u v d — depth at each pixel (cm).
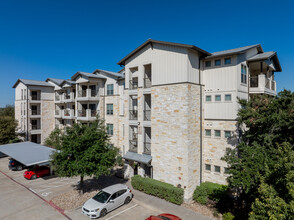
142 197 1666
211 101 1758
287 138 1327
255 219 831
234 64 1645
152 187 1673
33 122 3803
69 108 3622
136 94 1973
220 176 1695
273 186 862
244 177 1112
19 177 2217
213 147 1738
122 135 2520
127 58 2025
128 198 1570
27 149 2602
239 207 1483
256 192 1084
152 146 1817
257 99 1428
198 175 1708
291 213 739
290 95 1345
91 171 1573
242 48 1878
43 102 3744
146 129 2011
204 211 1438
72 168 1516
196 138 1686
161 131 1748
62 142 1605
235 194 1598
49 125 3822
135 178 1823
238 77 1666
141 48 1889
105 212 1387
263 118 1272
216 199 1538
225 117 1681
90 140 1623
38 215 1390
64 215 1388
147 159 1817
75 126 1688
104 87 2828
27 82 3634
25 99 3647
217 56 1689
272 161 1094
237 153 1602
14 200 1623
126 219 1338
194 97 1667
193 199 1611
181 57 1620
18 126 3906
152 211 1444
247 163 1159
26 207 1505
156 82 1789
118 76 2570
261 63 1806
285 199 805
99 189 1839
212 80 1761
